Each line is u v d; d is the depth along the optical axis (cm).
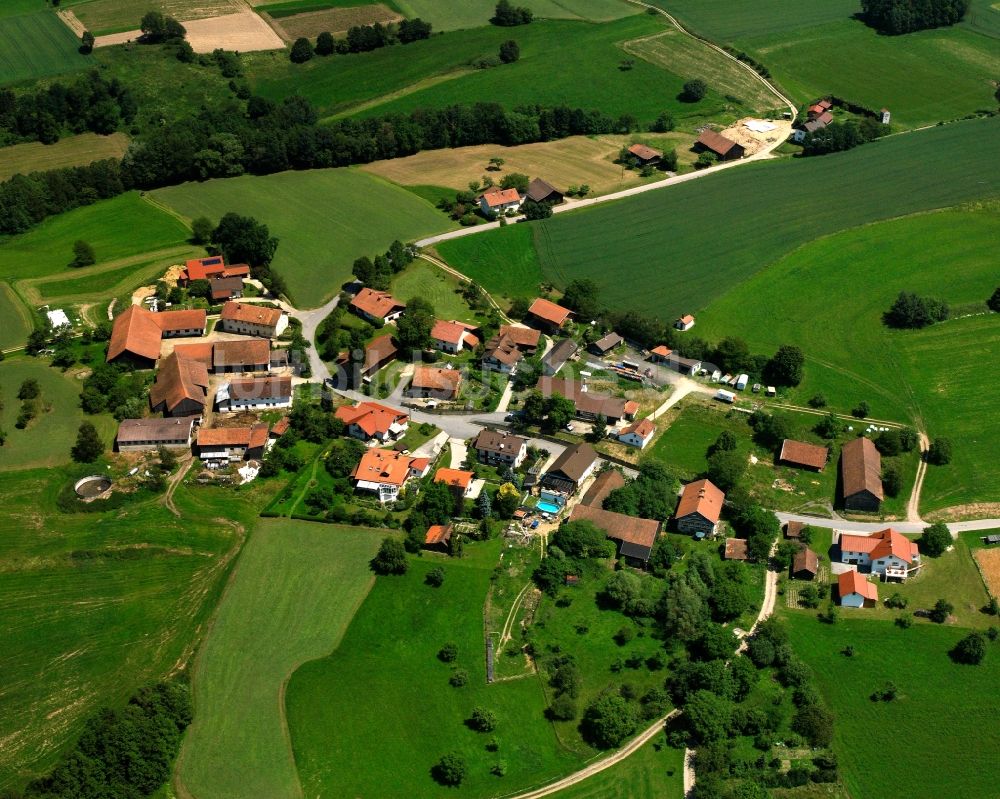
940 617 18162
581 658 17612
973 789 15600
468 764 16000
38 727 16462
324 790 15625
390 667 17475
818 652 17688
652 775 15825
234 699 16900
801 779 15612
